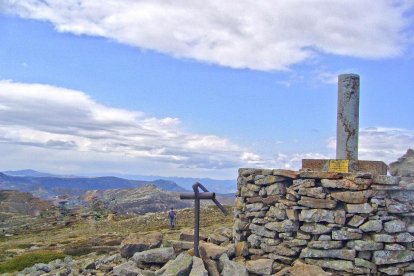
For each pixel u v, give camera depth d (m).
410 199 10.59
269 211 11.40
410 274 10.16
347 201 10.52
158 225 38.75
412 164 12.55
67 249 24.38
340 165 11.52
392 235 10.28
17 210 80.62
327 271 10.34
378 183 10.55
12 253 26.81
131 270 10.65
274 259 10.95
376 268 10.21
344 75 12.06
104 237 29.95
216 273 10.20
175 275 9.68
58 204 89.00
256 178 11.92
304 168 11.92
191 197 10.59
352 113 11.95
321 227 10.48
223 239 12.66
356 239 10.33
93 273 11.64
